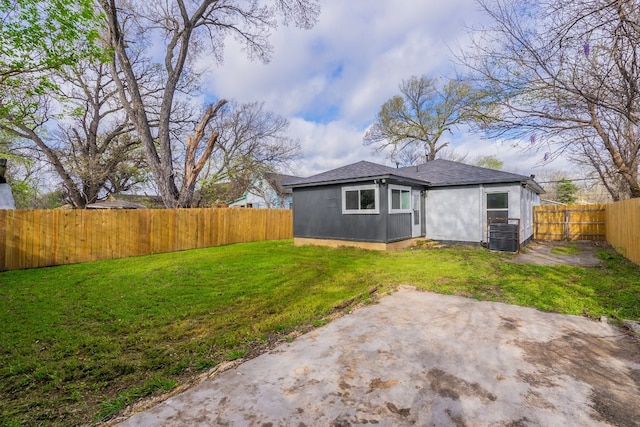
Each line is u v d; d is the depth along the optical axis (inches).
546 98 167.8
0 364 113.2
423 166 557.6
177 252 426.6
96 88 717.3
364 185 396.2
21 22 286.8
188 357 116.7
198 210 474.0
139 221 406.6
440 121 920.3
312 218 458.3
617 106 141.5
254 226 557.9
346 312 164.2
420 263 296.4
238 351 119.2
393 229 396.2
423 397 87.0
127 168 722.2
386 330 137.3
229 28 582.9
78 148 724.0
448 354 113.3
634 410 80.3
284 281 236.2
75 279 256.2
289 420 78.0
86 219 358.6
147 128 535.2
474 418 77.7
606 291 191.3
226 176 780.6
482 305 171.0
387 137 1016.9
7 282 246.8
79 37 323.9
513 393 88.4
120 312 170.1
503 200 407.8
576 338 126.6
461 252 367.2
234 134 798.5
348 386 93.2
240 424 76.9
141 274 272.1
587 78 150.8
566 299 177.0
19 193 765.9
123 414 82.8
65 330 145.3
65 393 94.8
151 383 97.0
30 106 343.3
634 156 234.1
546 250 394.9
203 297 197.5
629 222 308.8
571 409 80.9
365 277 243.4
